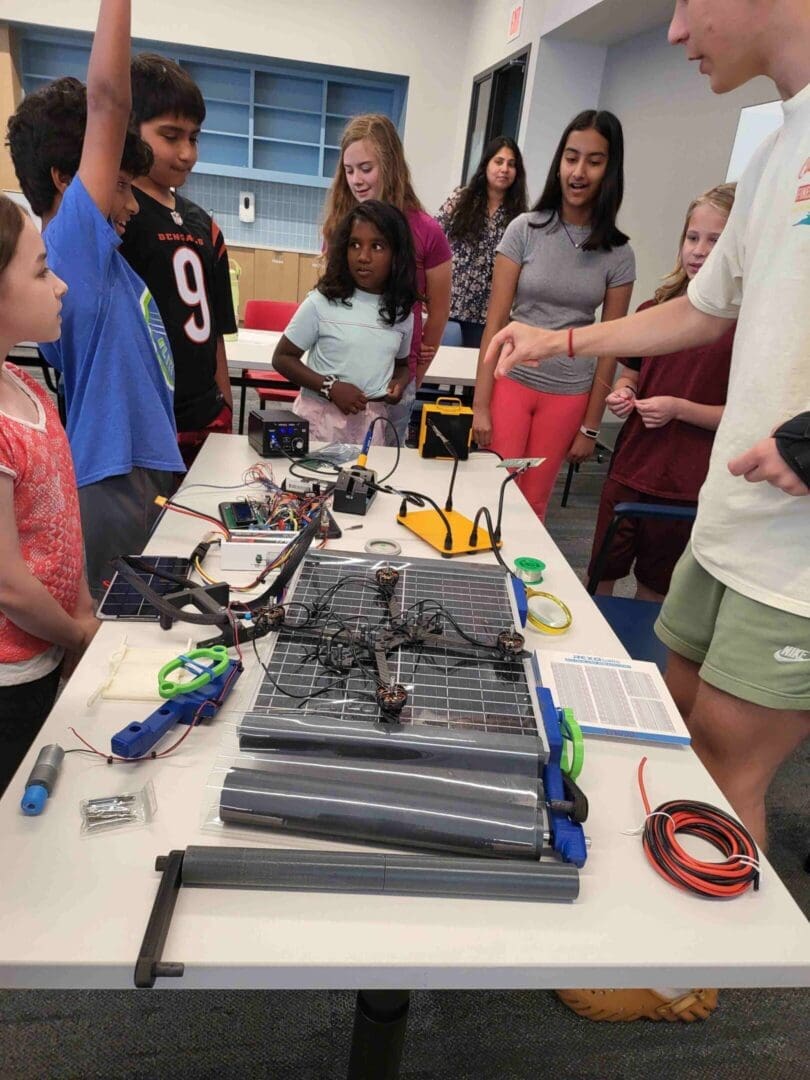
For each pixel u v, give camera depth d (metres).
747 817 1.12
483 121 5.82
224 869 0.62
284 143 6.62
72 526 1.15
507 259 2.24
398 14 6.04
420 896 0.64
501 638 0.93
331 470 1.70
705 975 0.61
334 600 1.03
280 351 2.03
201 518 1.36
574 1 3.96
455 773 0.75
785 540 0.94
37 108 1.29
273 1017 1.24
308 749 0.76
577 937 0.61
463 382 2.93
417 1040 1.23
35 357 3.19
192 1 5.75
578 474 4.26
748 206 1.04
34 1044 1.17
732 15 0.87
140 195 1.66
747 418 0.97
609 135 1.98
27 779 0.71
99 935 0.57
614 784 0.80
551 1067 1.21
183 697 0.82
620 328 1.26
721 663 1.05
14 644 1.07
